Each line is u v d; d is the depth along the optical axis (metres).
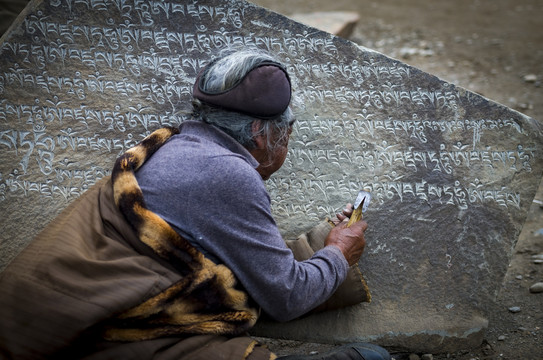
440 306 2.58
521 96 5.02
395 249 2.60
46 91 2.56
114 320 1.73
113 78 2.58
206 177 1.77
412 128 2.59
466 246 2.60
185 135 1.92
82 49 2.55
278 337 2.53
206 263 1.78
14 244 2.59
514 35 6.45
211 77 1.87
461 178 2.59
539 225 3.43
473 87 5.18
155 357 1.74
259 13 2.54
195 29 2.55
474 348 2.57
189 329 1.78
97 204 1.91
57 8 2.52
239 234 1.78
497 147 2.57
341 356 2.06
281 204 2.64
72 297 1.68
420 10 7.42
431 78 2.55
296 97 2.59
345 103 2.59
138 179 1.85
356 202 2.36
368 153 2.61
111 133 2.61
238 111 1.86
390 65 2.56
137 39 2.55
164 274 1.77
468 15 7.18
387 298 2.58
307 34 2.55
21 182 2.59
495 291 2.59
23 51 2.53
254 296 1.85
